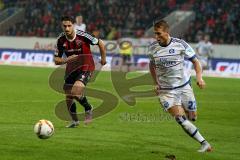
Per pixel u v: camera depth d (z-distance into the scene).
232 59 72.88
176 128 27.25
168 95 21.94
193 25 88.25
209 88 53.06
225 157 20.17
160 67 22.06
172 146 22.17
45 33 92.00
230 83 60.38
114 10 94.44
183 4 94.25
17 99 38.81
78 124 26.72
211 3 90.69
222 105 39.12
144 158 19.50
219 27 85.88
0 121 28.14
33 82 53.38
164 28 21.48
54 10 97.31
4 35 95.75
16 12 99.31
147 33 88.25
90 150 20.80
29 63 82.69
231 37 83.44
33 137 23.22
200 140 20.91
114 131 25.73
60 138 23.16
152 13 92.25
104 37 89.75
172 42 21.89
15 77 59.00
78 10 96.12
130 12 93.19
